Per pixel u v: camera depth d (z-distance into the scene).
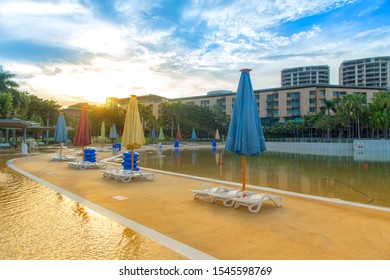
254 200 6.67
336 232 5.22
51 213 6.31
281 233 5.17
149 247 4.48
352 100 51.53
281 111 80.75
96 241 4.71
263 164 20.27
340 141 45.66
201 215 6.33
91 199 7.80
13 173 12.41
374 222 5.85
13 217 5.99
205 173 14.87
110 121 61.16
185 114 76.75
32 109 55.56
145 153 32.16
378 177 13.73
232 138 7.12
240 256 4.17
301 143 47.59
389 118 47.66
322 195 9.38
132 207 6.98
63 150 30.98
